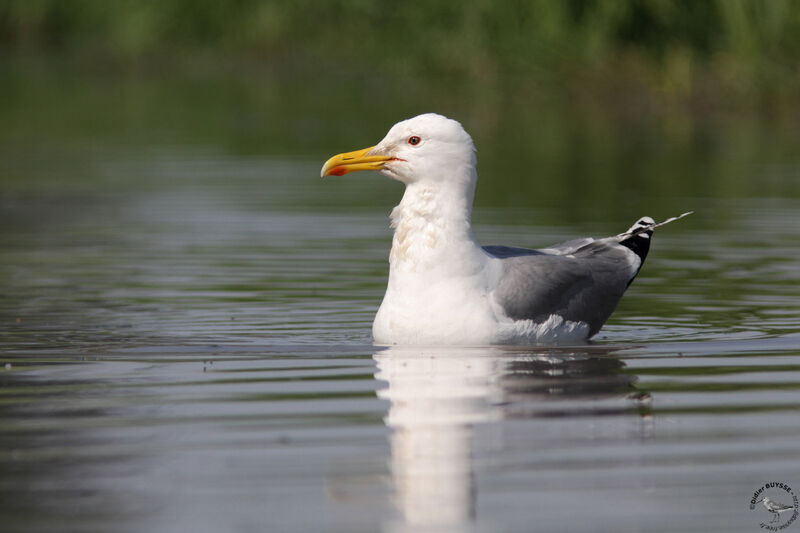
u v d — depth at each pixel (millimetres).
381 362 9812
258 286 13789
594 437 7664
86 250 16375
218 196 21484
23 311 12375
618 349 10461
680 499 6621
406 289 10578
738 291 13406
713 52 34344
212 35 44938
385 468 7086
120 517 6379
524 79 35219
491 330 10430
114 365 9812
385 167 10750
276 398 8633
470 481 6895
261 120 33562
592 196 20938
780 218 18438
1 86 42969
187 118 34500
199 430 7836
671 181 22781
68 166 25828
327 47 43719
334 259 15578
